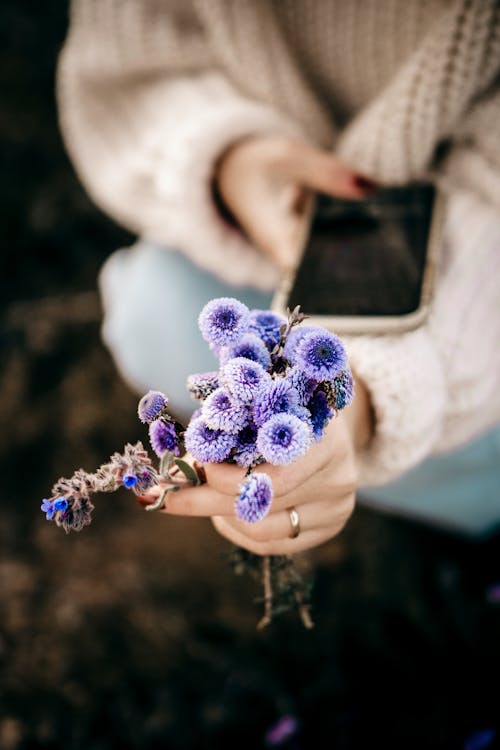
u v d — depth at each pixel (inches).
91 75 42.7
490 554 46.7
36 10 70.1
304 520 24.2
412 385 27.0
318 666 42.7
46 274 65.9
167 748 40.0
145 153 41.3
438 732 39.4
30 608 46.2
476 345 31.1
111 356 57.9
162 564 48.8
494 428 40.4
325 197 34.0
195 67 43.1
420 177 35.6
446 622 44.0
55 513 20.8
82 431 55.7
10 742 39.9
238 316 21.0
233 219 39.9
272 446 19.9
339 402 21.4
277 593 26.5
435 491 42.8
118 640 44.6
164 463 21.8
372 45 38.1
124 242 68.2
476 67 31.9
